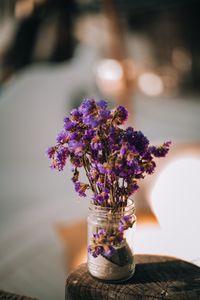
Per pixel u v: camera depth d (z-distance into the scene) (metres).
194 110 9.25
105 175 1.40
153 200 4.36
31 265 3.45
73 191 5.15
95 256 1.44
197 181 4.97
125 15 10.40
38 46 5.55
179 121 8.34
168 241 3.23
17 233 4.06
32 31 5.41
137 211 4.04
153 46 11.47
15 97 9.20
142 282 1.50
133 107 8.83
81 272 1.57
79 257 3.54
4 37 5.49
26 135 7.40
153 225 3.58
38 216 4.43
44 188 5.29
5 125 7.91
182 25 11.33
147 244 3.15
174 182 4.98
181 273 1.56
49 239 3.88
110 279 1.49
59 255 3.58
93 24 9.36
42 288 3.16
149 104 9.52
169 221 3.71
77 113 1.38
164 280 1.51
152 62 11.36
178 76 11.45
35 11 5.30
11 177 5.71
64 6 5.41
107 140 1.38
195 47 11.63
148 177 5.18
